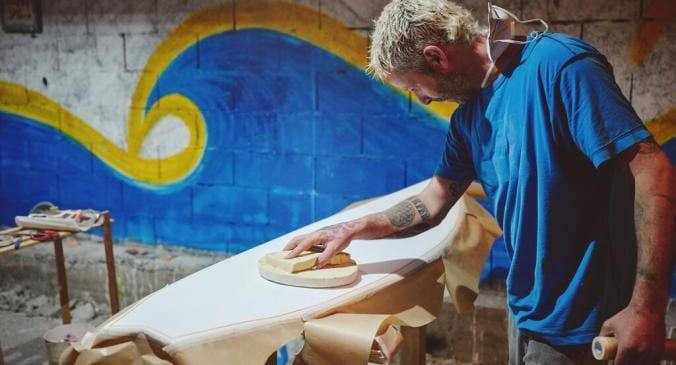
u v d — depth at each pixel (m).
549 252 1.32
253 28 3.13
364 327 1.28
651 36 2.49
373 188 3.07
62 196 3.77
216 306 1.39
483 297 2.86
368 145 3.04
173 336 1.26
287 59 3.10
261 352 1.28
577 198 1.29
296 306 1.37
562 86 1.20
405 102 2.92
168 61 3.34
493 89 1.37
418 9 1.33
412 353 2.12
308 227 2.07
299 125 3.15
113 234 3.69
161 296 1.46
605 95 1.16
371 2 2.88
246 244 3.41
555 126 1.23
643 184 1.12
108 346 1.31
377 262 1.66
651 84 2.53
